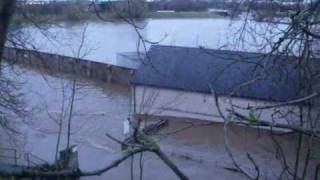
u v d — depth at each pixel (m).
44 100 31.73
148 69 33.34
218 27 52.03
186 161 25.22
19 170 2.21
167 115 32.03
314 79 5.32
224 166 24.08
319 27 5.14
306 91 5.25
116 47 52.00
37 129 27.64
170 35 52.28
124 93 40.34
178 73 33.12
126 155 2.45
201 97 31.83
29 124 27.86
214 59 33.12
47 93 33.12
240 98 27.23
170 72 33.28
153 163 23.66
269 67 5.23
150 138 2.55
